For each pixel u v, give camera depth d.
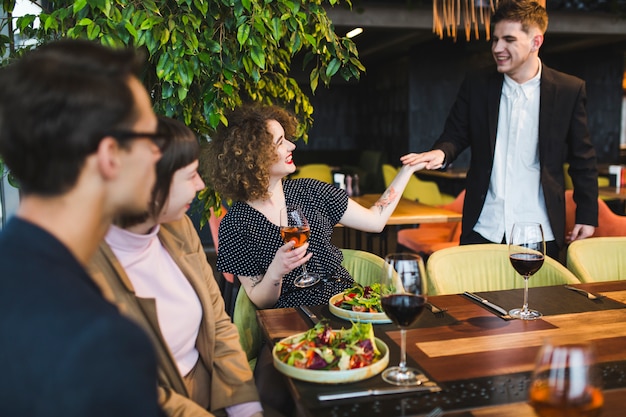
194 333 1.47
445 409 1.07
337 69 2.27
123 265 1.32
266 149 1.93
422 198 5.13
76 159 0.63
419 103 9.32
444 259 2.24
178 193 1.33
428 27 7.57
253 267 1.96
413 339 1.43
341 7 7.29
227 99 2.17
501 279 2.28
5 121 0.63
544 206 2.71
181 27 1.92
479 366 1.26
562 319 1.56
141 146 0.67
